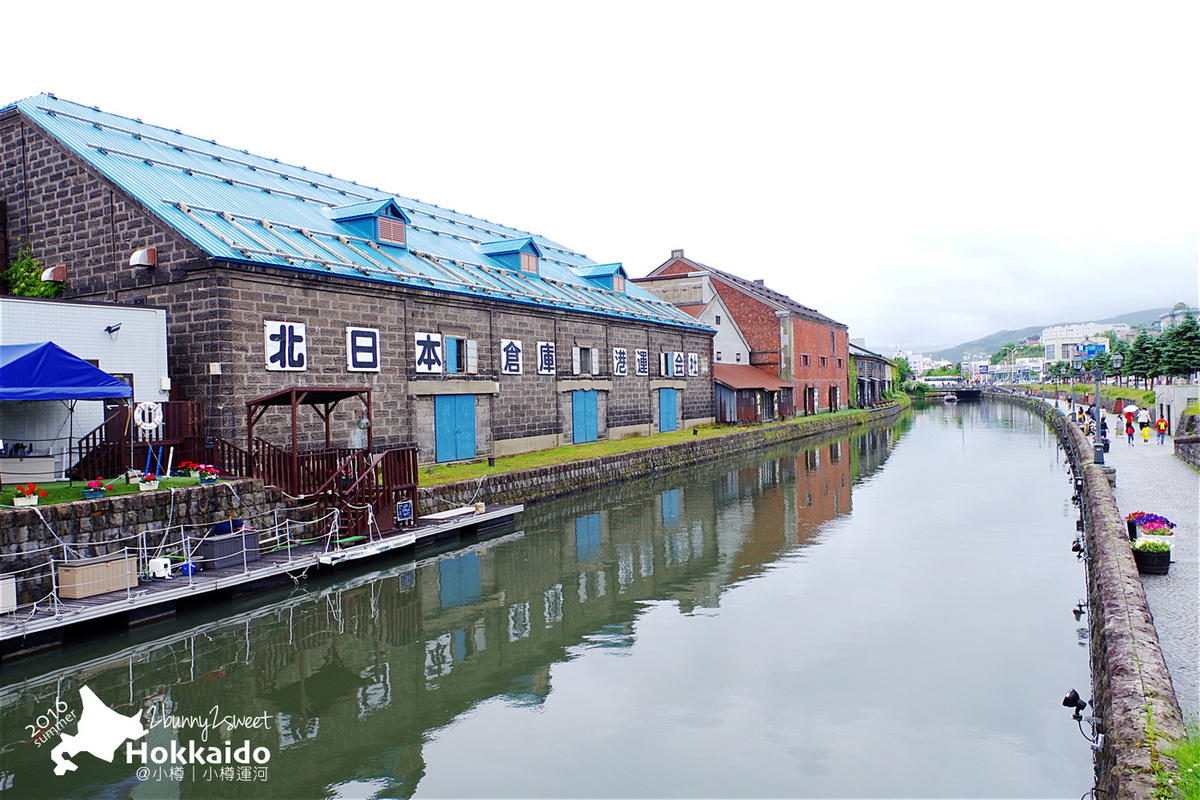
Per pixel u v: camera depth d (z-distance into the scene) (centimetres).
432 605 1384
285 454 1606
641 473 2994
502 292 2711
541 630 1244
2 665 1056
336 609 1353
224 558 1379
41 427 1534
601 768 801
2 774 811
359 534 1664
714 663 1084
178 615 1267
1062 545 1773
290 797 758
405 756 837
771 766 798
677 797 742
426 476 2206
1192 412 3083
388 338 2195
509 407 2761
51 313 1538
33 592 1154
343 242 2302
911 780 765
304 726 913
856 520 2128
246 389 1784
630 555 1755
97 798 763
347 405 2047
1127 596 928
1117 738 593
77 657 1103
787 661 1084
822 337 6341
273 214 2227
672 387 4072
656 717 918
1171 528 1266
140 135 2252
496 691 1005
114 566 1220
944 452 3975
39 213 2019
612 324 3497
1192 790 493
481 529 1991
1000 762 798
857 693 972
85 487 1294
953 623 1227
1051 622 1227
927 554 1703
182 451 1619
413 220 3078
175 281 1791
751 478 3047
